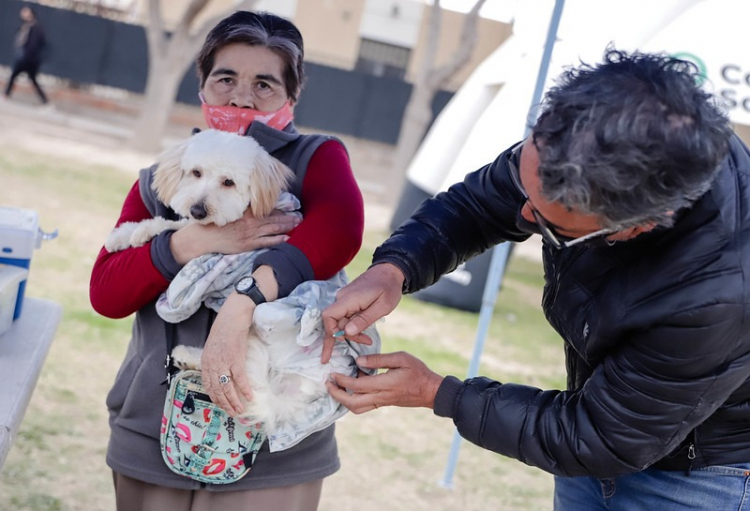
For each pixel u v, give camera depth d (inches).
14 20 789.9
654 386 66.5
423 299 348.8
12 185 396.5
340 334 76.0
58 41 789.9
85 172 475.8
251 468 83.8
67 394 190.5
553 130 60.4
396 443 202.2
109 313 86.0
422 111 603.5
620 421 68.2
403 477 182.7
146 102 621.0
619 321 68.6
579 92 60.4
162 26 619.5
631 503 81.2
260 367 76.0
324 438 89.0
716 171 62.3
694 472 76.4
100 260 88.0
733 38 225.6
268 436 78.2
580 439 69.7
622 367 68.3
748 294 63.8
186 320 84.3
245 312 76.8
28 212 101.8
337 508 162.6
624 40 232.1
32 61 694.5
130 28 792.3
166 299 81.9
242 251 81.9
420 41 975.0
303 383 77.4
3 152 478.3
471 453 205.0
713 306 63.6
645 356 66.8
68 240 322.0
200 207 79.0
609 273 71.7
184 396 80.0
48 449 163.5
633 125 57.7
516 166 74.4
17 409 74.9
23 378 82.2
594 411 69.5
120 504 88.8
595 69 62.5
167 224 84.8
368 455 191.6
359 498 168.7
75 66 794.8
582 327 73.9
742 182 67.7
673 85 59.7
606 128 58.0
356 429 207.0
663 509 78.8
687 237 66.3
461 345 291.1
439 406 74.8
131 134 677.3
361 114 804.6
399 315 316.8
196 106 803.4
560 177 59.1
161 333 85.5
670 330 65.2
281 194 85.0
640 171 57.7
